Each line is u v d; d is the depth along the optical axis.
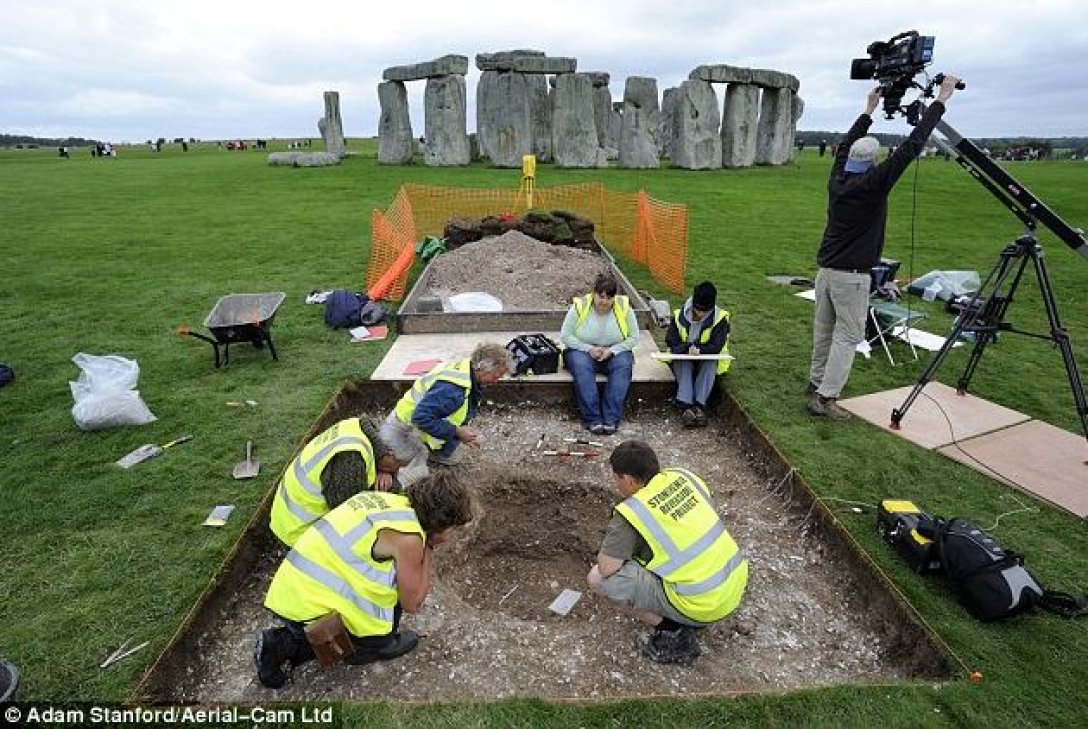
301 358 6.24
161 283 8.95
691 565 2.80
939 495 4.17
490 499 4.41
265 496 3.98
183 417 5.08
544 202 14.13
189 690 2.87
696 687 2.95
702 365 5.45
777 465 4.57
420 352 6.34
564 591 3.63
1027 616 3.16
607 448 5.03
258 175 22.55
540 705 2.62
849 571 3.61
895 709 2.62
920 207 15.80
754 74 24.19
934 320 7.57
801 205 15.81
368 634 2.74
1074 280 9.23
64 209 15.33
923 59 4.34
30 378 5.83
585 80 21.98
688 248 11.13
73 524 3.78
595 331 5.38
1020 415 5.21
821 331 5.34
